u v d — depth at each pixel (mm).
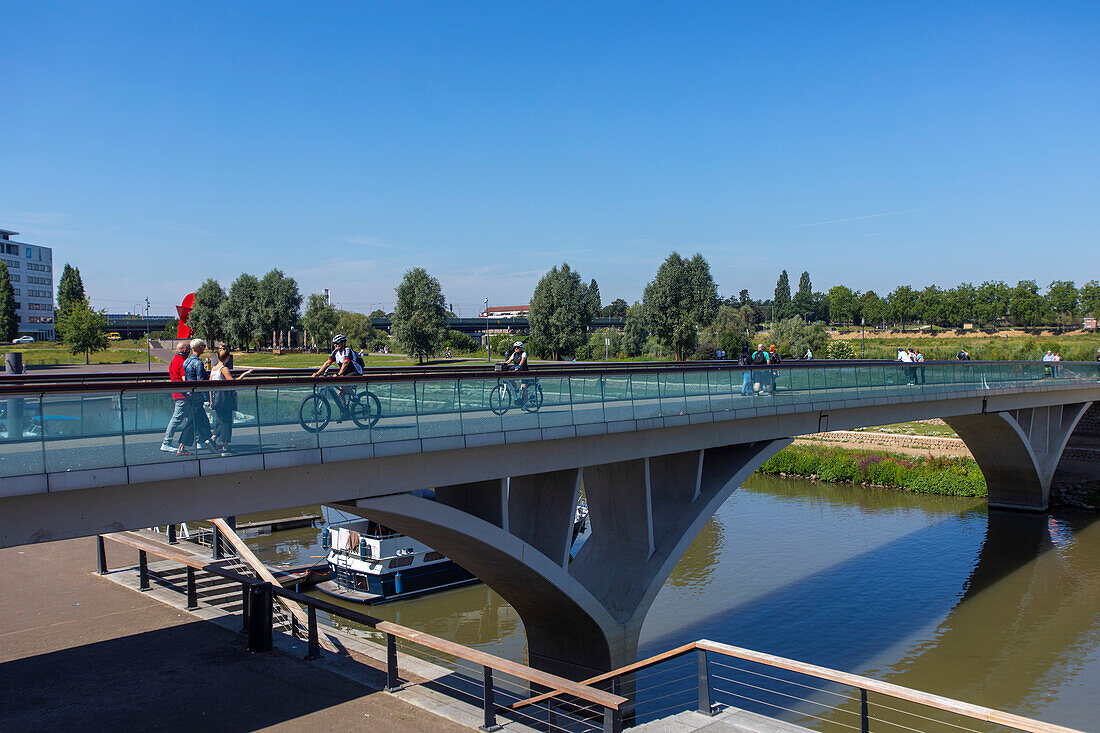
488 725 10445
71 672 12711
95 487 9172
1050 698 21469
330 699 11531
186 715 10992
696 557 34656
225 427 10422
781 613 27625
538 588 16516
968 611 28188
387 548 28938
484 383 13852
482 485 15367
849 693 21406
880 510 44156
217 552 21781
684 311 75438
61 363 68875
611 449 16812
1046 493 43594
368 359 70000
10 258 128375
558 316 79438
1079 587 30797
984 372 34188
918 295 148375
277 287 86500
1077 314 126625
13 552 21422
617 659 17625
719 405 19484
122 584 18234
